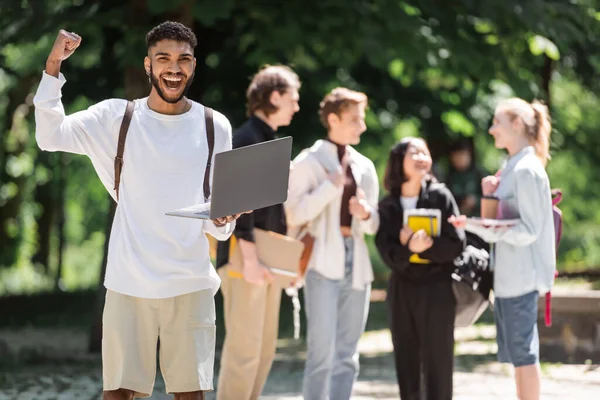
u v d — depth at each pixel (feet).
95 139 22.65
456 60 53.11
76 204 155.22
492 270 30.81
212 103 71.51
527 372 29.86
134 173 22.57
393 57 51.52
